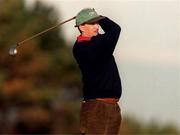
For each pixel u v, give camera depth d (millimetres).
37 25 99812
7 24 97938
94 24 14828
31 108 99500
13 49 15992
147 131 78250
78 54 14805
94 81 14641
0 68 97625
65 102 101500
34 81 99312
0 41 97062
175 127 76688
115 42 14547
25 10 100688
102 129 14656
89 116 14727
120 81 14797
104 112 14617
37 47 98812
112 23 14695
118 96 14758
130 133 79500
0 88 97062
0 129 101000
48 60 99562
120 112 14867
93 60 14578
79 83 102688
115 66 14805
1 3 98562
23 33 97750
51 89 99750
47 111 100375
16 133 100750
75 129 101500
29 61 98875
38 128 101375
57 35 102125
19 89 98250
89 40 14695
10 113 100562
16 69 98062
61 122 101562
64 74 102312
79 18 14906
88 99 14766
